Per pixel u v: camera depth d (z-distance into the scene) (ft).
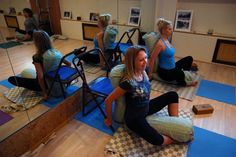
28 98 5.74
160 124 5.14
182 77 8.12
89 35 8.13
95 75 7.66
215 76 9.45
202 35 10.55
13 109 5.39
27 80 5.83
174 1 10.61
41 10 6.21
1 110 5.24
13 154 4.89
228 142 5.45
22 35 5.58
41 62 5.90
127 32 9.93
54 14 6.79
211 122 6.24
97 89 6.14
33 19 5.96
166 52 7.73
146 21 11.50
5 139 4.60
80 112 6.88
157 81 8.91
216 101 7.41
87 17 8.07
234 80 9.07
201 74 9.65
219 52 10.51
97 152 5.22
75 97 6.67
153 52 7.82
